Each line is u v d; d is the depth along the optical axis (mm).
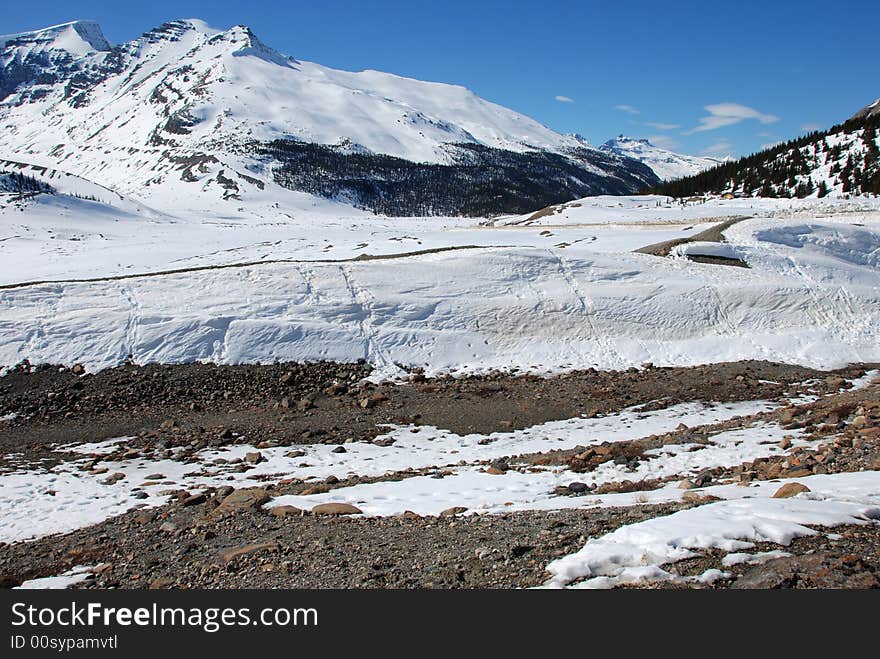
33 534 11742
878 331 29500
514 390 24344
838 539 7547
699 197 93500
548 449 17625
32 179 138875
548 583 7254
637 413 21391
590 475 14102
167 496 13930
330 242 69688
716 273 33781
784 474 12039
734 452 14906
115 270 60688
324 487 13750
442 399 23438
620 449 16047
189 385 23672
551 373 26375
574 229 63344
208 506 12781
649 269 34156
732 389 23781
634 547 7734
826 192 79875
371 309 29250
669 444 16438
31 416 21031
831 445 13672
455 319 29453
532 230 66688
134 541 10891
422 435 19625
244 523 11367
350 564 8828
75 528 12031
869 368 26359
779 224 40469
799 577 6789
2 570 9883
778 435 16344
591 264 34250
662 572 7082
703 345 28625
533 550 8438
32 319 25812
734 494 10289
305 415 21703
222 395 23297
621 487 12625
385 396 23562
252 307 28109
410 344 27688
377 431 20031
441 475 14836
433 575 8094
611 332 29438
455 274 32656
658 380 25203
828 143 95375
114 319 26250
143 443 18844
